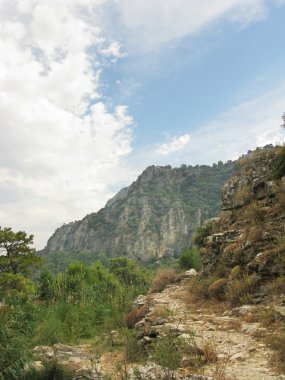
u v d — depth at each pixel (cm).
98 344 1363
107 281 4519
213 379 583
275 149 1700
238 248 1451
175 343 751
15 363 798
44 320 1770
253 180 1709
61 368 863
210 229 2109
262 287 1185
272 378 584
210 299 1392
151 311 1366
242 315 1048
